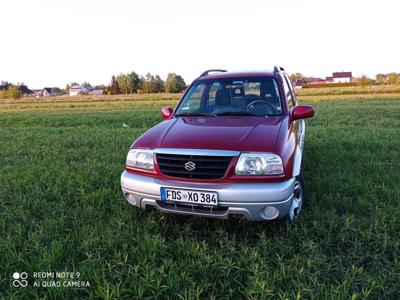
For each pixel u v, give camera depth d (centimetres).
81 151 724
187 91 446
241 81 415
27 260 261
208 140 290
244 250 268
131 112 2167
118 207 368
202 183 278
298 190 338
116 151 700
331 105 2244
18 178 497
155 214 348
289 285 226
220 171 275
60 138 952
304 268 244
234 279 235
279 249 276
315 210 342
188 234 309
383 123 1108
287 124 331
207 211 281
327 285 227
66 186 451
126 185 317
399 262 249
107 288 220
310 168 506
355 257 261
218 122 342
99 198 401
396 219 312
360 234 293
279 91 394
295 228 299
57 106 3672
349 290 222
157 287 223
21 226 325
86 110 2758
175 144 294
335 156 579
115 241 288
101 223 330
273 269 248
